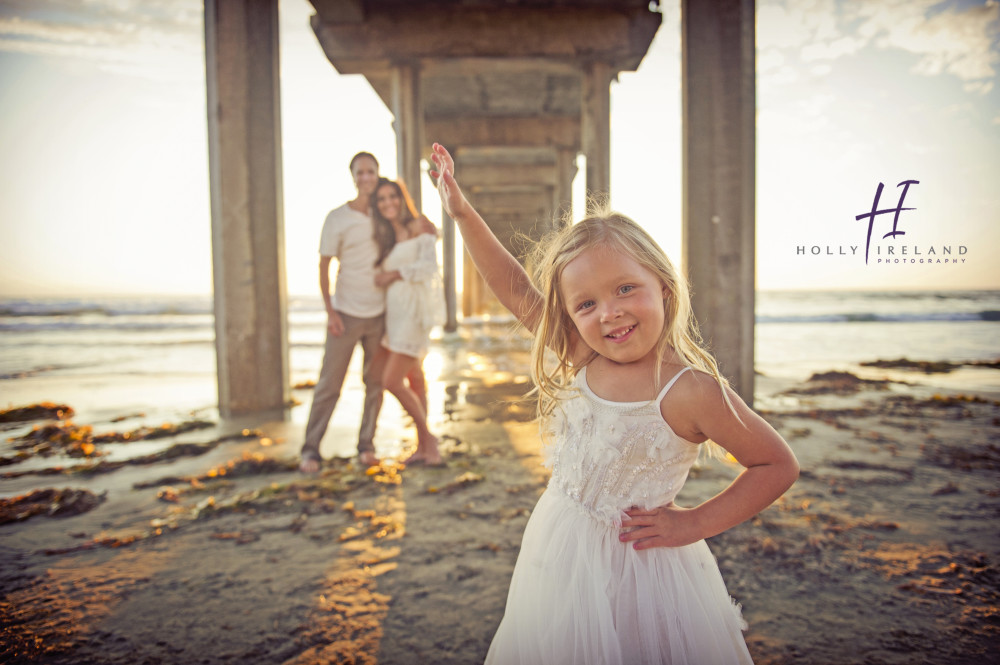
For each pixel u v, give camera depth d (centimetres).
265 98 700
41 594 261
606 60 1194
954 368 1091
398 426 614
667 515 125
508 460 475
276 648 219
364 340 470
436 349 1517
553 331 147
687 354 133
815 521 336
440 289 461
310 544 312
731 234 686
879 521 334
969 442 518
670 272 131
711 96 684
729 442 123
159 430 584
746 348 692
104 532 333
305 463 449
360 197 455
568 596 127
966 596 253
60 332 2634
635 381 131
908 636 224
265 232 705
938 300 5297
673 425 126
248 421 647
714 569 139
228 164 687
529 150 2541
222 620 239
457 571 279
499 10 1173
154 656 214
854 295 6462
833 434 552
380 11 1169
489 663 142
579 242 129
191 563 291
